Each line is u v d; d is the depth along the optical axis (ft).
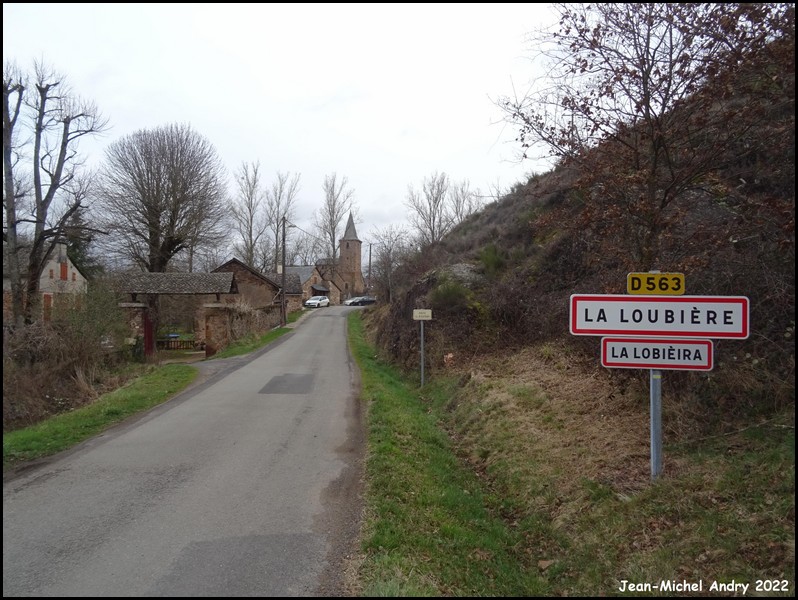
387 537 14.47
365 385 42.45
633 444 19.89
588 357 31.37
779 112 18.58
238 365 56.29
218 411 32.65
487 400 30.32
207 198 130.41
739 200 20.81
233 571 12.85
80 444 24.99
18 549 14.02
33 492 18.39
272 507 17.02
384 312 98.68
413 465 21.53
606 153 20.63
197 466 21.45
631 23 19.07
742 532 12.97
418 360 50.37
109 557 13.56
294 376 48.16
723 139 18.80
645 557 13.56
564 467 20.17
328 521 15.93
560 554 15.51
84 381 46.55
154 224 124.88
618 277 24.43
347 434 26.94
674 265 19.76
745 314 15.07
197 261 171.01
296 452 23.56
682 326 15.60
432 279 55.77
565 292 39.17
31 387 42.29
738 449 16.44
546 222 24.30
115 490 18.58
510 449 23.63
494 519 18.15
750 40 16.61
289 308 163.32
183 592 11.86
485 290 49.01
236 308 89.81
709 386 19.99
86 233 80.18
